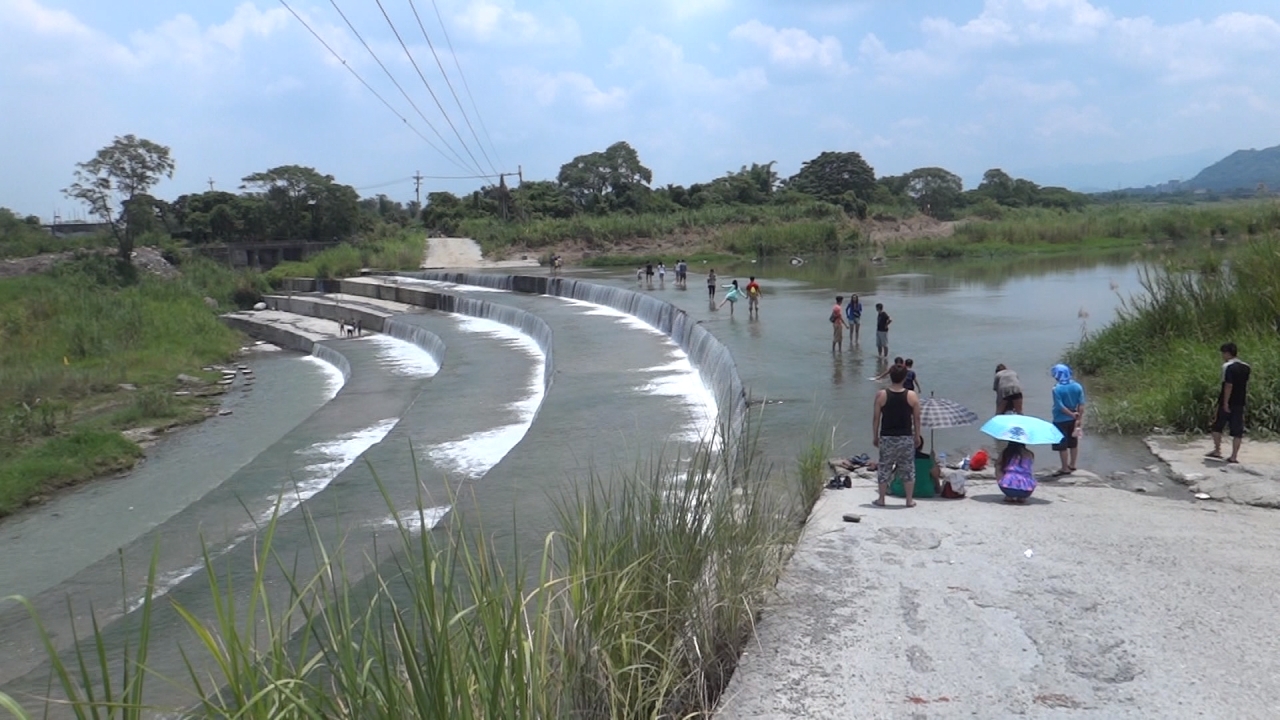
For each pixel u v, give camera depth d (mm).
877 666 5551
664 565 5430
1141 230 74875
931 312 30203
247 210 92125
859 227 87750
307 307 57688
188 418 27781
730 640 5688
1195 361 14070
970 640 5922
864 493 10312
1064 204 134750
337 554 3701
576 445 16234
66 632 11508
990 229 76125
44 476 20422
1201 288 17281
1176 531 8508
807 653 5734
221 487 17766
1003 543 8047
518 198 97062
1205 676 5371
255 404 30641
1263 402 12961
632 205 102562
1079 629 6086
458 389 26094
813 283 43562
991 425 9773
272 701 3162
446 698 3469
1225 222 72625
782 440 13797
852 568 7352
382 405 26344
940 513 9195
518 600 3693
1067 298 34656
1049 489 10641
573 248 77688
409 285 60938
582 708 4180
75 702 2676
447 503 13891
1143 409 13805
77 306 44906
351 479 16625
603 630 4406
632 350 27906
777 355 21453
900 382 9484
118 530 17250
